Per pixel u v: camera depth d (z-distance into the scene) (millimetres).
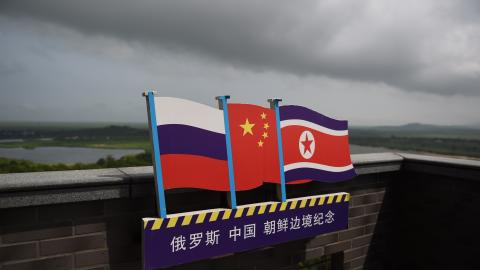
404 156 4781
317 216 3619
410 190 4711
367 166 4324
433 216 4438
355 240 4473
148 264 2656
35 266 2625
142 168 3307
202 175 2920
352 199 4406
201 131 2934
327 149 3801
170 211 3154
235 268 3535
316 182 4090
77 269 2783
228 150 3061
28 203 2477
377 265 4719
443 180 4320
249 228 3162
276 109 3400
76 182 2611
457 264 4184
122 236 2961
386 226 4785
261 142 3291
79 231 2783
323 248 4168
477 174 3846
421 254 4582
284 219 3385
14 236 2551
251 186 3205
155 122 2705
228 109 3107
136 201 3012
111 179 2746
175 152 2797
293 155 3521
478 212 3949
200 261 3330
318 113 3730
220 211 2984
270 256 3752
